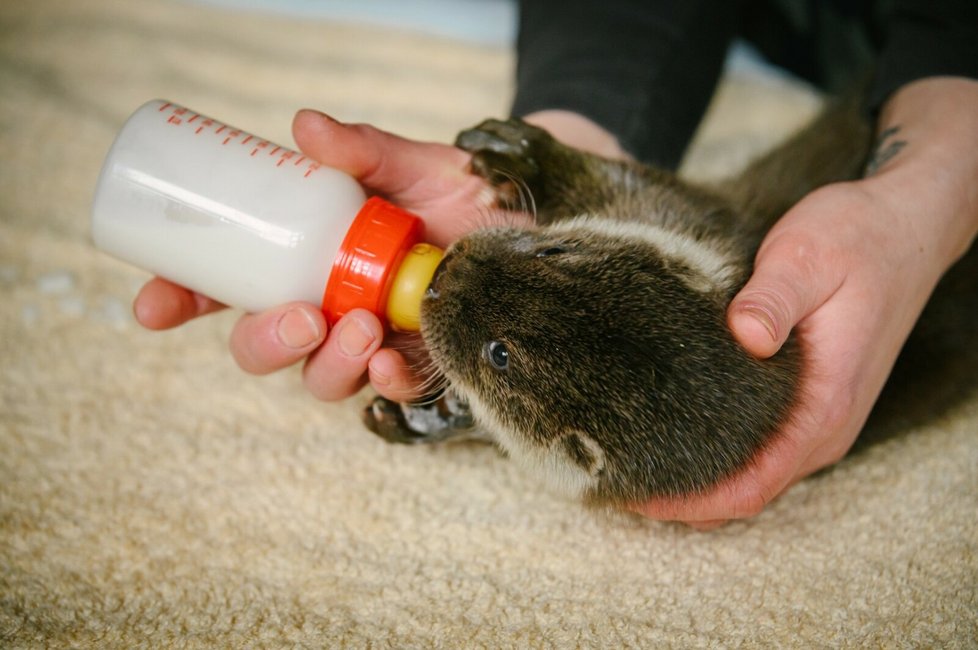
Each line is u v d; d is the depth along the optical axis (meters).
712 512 0.47
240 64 0.83
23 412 0.55
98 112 0.75
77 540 0.50
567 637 0.46
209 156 0.46
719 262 0.51
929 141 0.54
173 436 0.55
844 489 0.52
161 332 0.60
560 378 0.47
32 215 0.66
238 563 0.49
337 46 0.87
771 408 0.47
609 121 0.61
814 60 0.85
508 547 0.50
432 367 0.50
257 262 0.46
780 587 0.48
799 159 0.63
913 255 0.51
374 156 0.49
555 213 0.55
